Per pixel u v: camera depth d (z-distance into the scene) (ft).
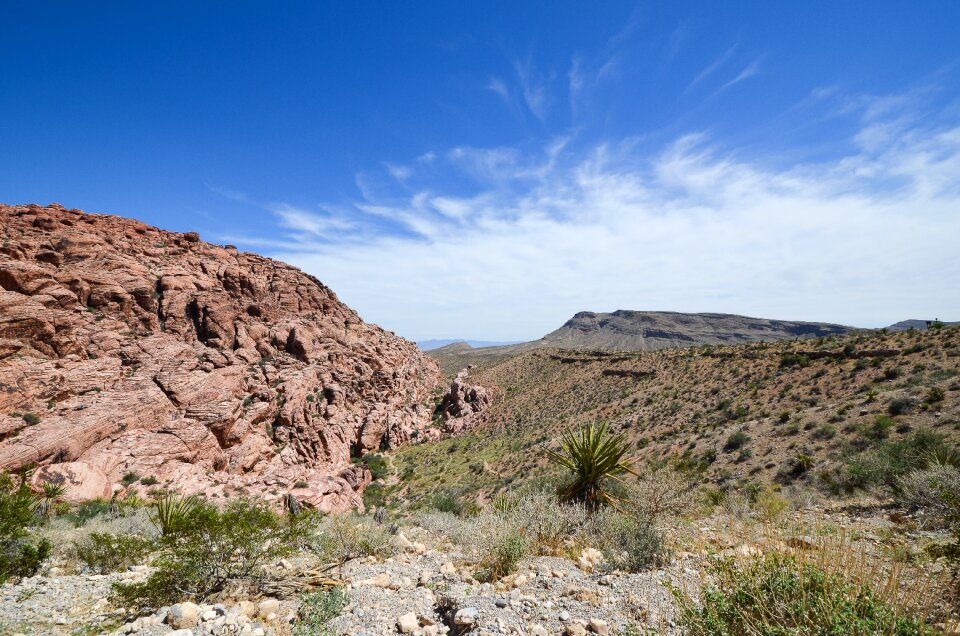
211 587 22.22
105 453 123.44
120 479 117.91
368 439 234.79
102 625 18.47
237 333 216.74
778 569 11.82
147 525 44.04
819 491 50.47
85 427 125.90
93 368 151.43
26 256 174.60
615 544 23.84
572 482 42.01
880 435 86.02
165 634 16.39
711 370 219.82
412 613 17.62
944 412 84.53
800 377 164.96
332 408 220.64
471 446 239.30
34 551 26.12
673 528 26.16
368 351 279.28
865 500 38.01
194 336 199.21
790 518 26.53
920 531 23.25
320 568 26.09
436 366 407.44
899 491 35.19
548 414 255.29
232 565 24.52
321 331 262.67
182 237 252.83
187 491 119.44
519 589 19.22
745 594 11.21
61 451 117.50
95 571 28.14
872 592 11.24
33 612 19.72
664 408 188.44
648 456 132.16
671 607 14.56
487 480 167.94
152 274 209.26
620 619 14.75
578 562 23.29
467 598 18.28
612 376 278.26
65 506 79.92
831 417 106.93
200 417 154.51
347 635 16.39
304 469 163.43
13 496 28.37
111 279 187.21
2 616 19.13
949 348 134.51
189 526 22.18
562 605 16.66
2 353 137.08
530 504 29.91
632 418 189.06
